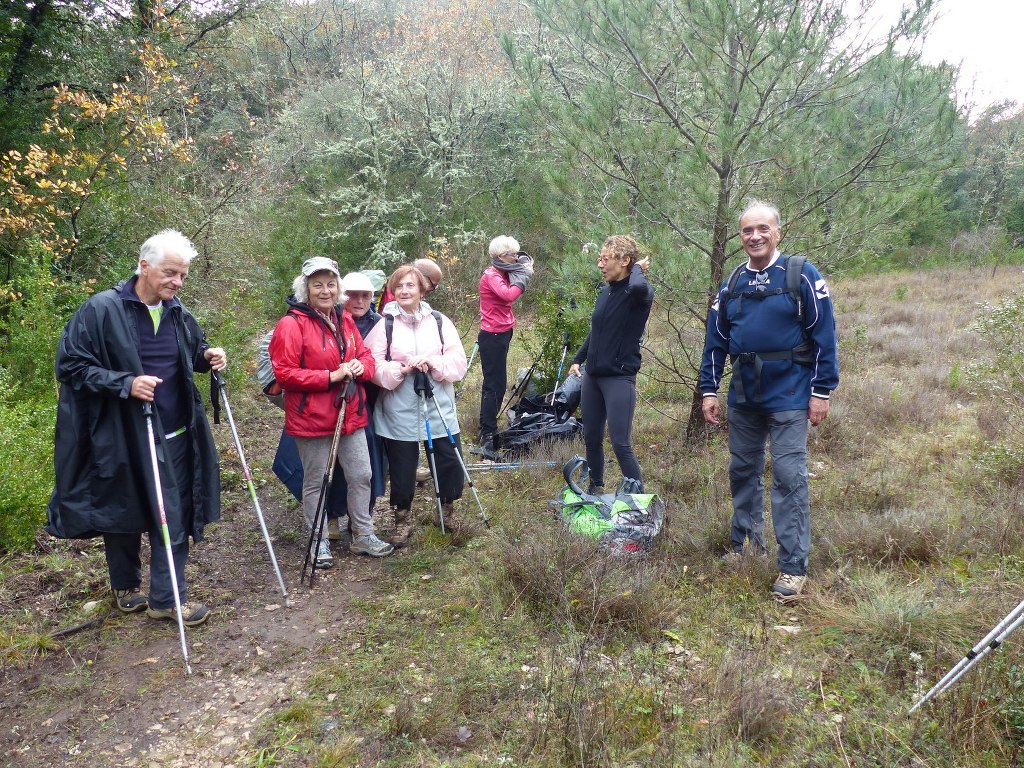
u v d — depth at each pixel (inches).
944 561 156.3
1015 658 111.7
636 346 187.0
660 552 166.6
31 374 242.5
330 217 629.9
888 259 682.2
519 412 267.4
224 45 506.6
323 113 682.2
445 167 639.1
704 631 136.9
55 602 153.3
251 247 422.3
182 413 142.8
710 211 219.0
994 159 824.9
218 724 116.5
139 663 133.0
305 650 136.9
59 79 368.2
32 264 267.3
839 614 136.6
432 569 167.6
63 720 117.8
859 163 213.8
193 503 144.3
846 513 179.5
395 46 893.2
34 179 284.4
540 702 116.4
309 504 170.2
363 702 120.0
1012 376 247.0
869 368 337.4
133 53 384.2
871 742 105.2
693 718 111.8
